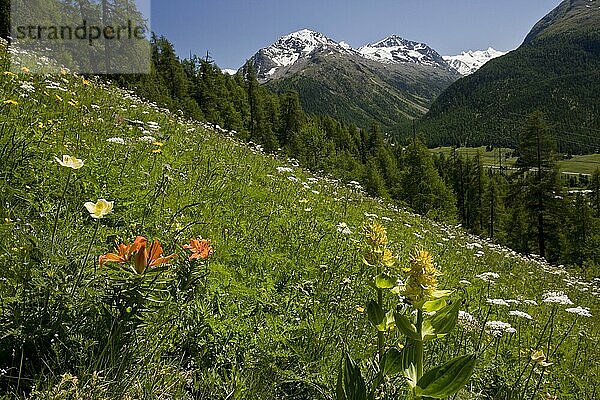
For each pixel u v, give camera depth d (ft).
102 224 12.88
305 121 298.56
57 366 7.34
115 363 7.62
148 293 7.89
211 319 9.89
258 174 35.70
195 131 46.19
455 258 42.50
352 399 7.59
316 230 24.34
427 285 6.89
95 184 14.57
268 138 265.75
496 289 33.83
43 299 7.93
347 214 38.22
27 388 7.19
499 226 234.17
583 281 65.21
